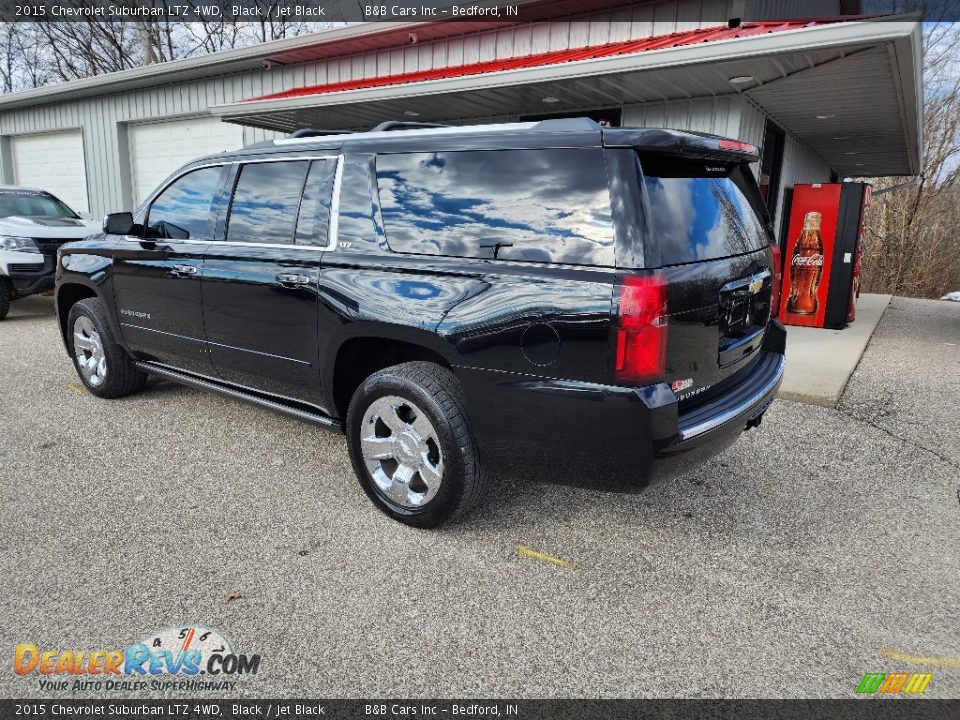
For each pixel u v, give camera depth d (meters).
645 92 6.85
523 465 2.87
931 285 20.88
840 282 8.65
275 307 3.58
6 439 4.30
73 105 13.73
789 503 3.60
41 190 9.98
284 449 4.22
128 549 3.01
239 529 3.21
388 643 2.43
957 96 20.16
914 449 4.43
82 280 4.82
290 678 2.26
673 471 2.71
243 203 3.84
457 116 8.84
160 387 5.48
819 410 5.24
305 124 9.77
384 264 3.15
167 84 12.12
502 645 2.43
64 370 6.01
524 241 2.79
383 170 3.26
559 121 2.83
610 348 2.54
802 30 4.89
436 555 3.01
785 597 2.74
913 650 2.43
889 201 20.91
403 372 3.10
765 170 8.45
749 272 3.14
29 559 2.91
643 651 2.41
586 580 2.84
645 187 2.60
